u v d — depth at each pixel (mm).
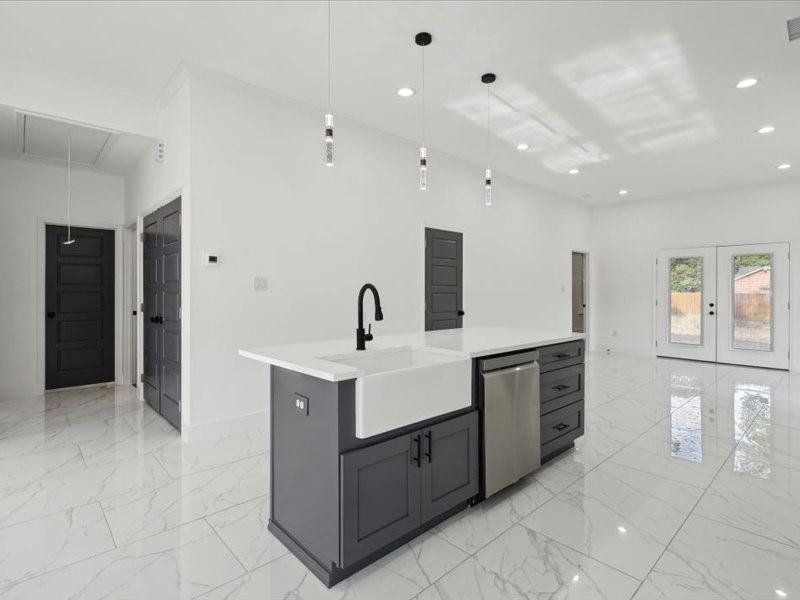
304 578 1771
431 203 5113
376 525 1772
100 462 2926
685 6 2584
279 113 3748
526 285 6602
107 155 4430
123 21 2729
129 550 1948
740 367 6520
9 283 4613
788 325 6277
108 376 5305
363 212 4391
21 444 3262
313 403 1801
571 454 3051
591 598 1648
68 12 2635
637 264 7734
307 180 3938
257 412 3615
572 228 7656
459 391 2133
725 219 6840
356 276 4324
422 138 4730
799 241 6219
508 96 3748
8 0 2521
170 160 3646
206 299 3340
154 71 3326
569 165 5707
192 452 3104
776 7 2584
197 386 3305
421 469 1952
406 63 3219
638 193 7234
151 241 4215
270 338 3689
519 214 6469
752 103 3867
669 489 2529
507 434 2412
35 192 4734
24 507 2324
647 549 1955
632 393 4852
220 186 3406
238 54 3098
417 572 1806
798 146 4949
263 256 3646
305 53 3088
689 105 3906
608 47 3016
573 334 3104
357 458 1699
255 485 2598
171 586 1717
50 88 3396
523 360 2555
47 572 1792
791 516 2230
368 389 1699
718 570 1804
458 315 5484
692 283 7160
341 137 4199
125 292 5293
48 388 4930
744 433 3490
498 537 2049
